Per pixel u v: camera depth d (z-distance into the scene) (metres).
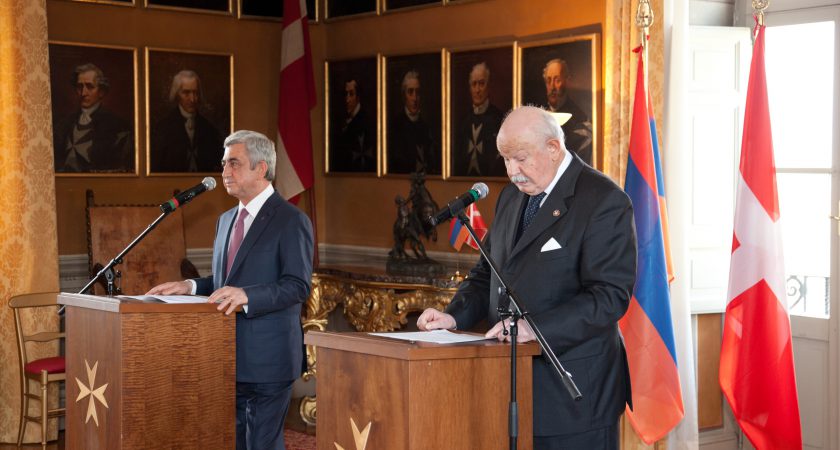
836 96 5.83
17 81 7.02
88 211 7.43
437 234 7.52
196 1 8.03
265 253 4.76
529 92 6.85
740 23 6.36
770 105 6.20
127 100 7.75
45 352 7.16
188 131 8.03
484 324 4.80
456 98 7.40
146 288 7.52
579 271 3.55
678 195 5.93
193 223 8.09
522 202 3.74
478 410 3.10
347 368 3.22
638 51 5.67
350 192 8.41
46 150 7.11
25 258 7.07
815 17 5.94
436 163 7.58
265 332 4.67
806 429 6.03
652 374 5.61
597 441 3.55
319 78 8.59
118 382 4.11
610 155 6.00
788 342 5.54
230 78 8.20
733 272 5.62
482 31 7.23
